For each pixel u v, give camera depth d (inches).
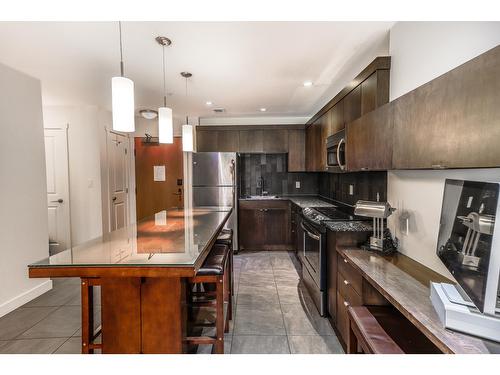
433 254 64.6
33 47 92.4
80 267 51.4
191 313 81.7
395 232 81.7
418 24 68.1
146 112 158.4
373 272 63.2
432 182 65.2
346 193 141.0
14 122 104.4
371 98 85.0
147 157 210.8
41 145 118.0
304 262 123.9
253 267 152.8
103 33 83.2
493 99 37.1
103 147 176.1
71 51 95.8
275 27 80.7
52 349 79.9
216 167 181.2
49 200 171.6
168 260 53.1
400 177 79.9
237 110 186.1
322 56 101.1
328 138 127.0
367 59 104.0
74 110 170.7
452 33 57.2
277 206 185.2
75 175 172.2
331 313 93.2
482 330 37.9
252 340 85.1
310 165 176.7
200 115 202.2
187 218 100.7
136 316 61.9
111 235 74.5
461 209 44.8
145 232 77.8
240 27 80.5
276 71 116.1
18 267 106.0
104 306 62.1
